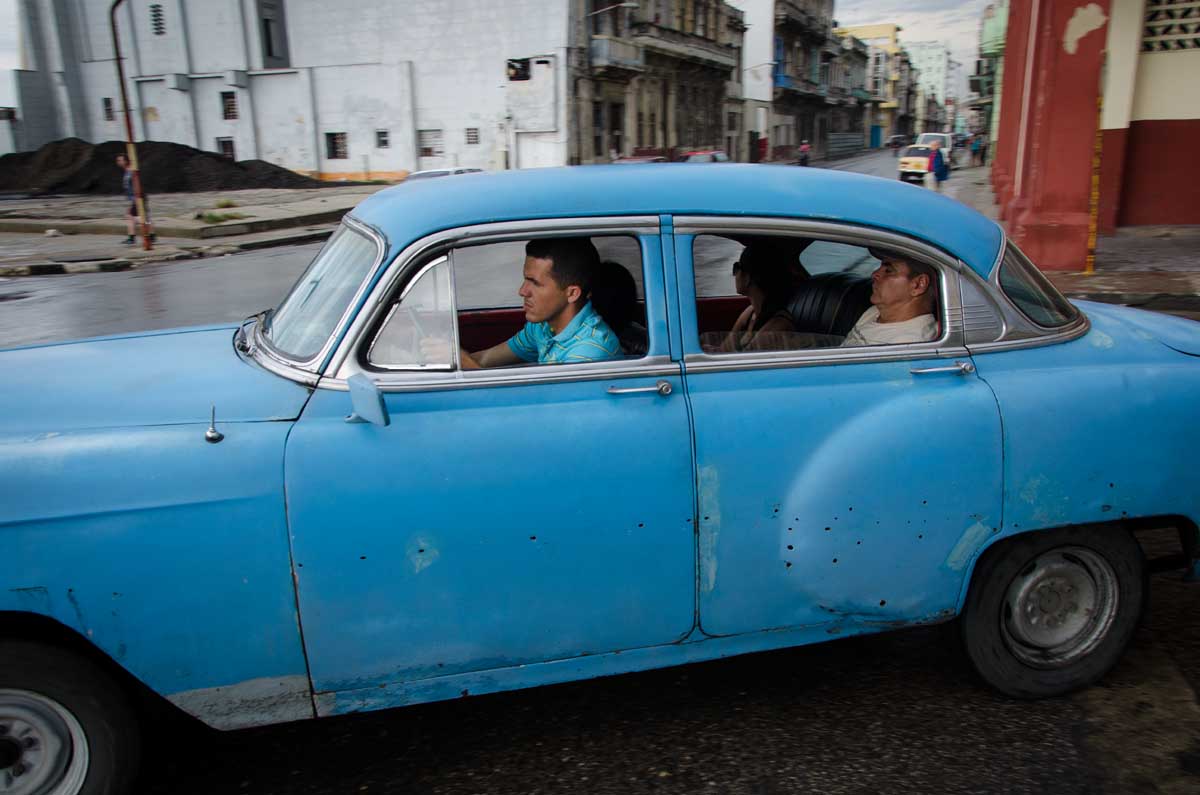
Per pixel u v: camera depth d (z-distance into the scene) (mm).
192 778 2545
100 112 47531
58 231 23375
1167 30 13078
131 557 2104
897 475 2527
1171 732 2672
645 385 2424
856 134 95250
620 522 2377
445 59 40094
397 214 2439
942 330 2650
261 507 2168
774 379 2520
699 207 2506
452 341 2385
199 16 43969
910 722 2748
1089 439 2654
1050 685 2822
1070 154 10469
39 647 2100
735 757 2590
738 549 2484
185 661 2180
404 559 2252
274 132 44125
